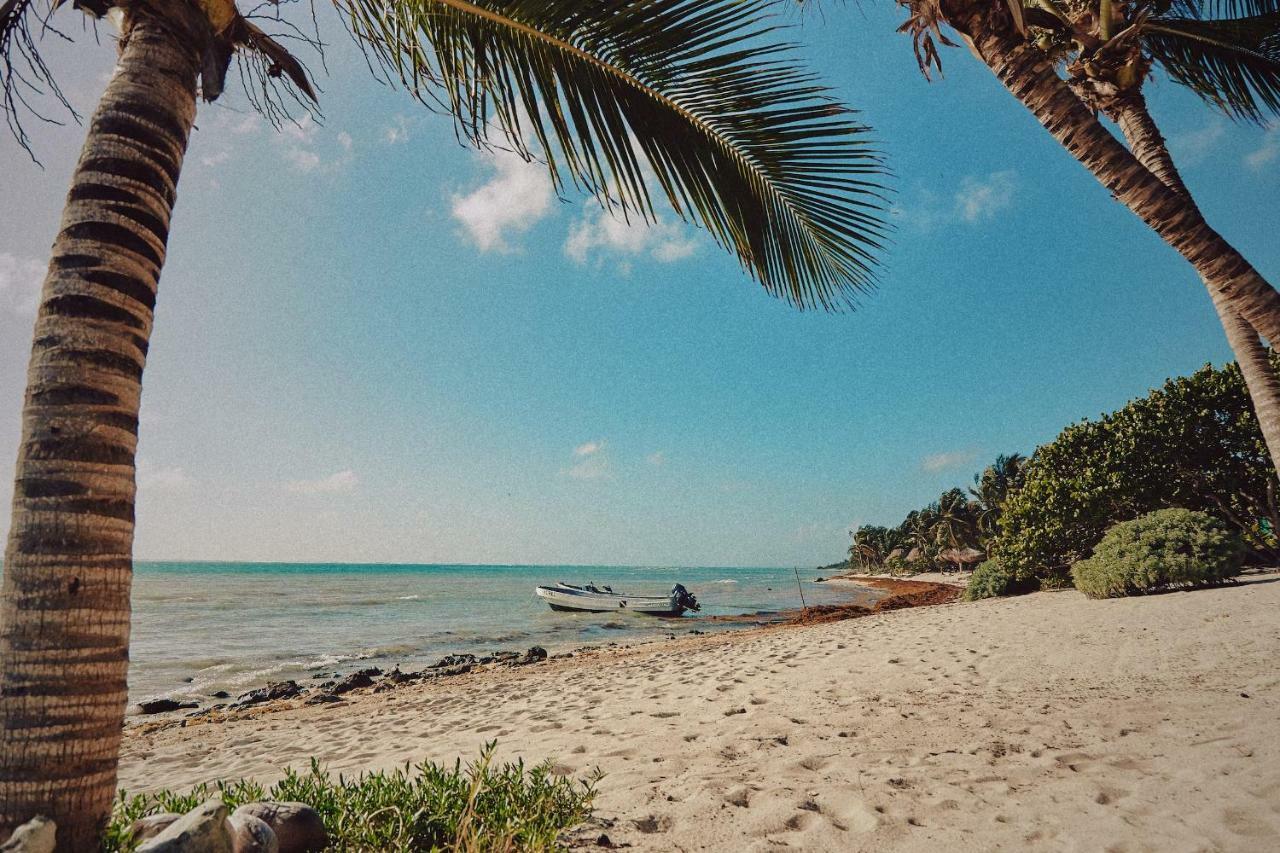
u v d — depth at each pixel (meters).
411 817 2.61
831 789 3.45
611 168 3.23
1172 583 12.40
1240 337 4.32
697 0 3.02
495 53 3.09
